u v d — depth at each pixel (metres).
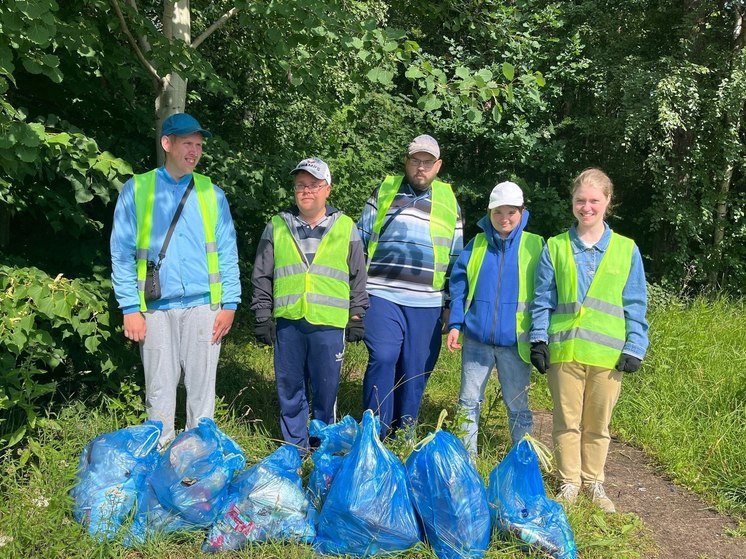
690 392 5.57
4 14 3.05
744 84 9.46
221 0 6.22
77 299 3.41
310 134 9.30
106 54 4.50
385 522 2.91
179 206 3.57
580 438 3.85
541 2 11.20
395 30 3.84
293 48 4.56
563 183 11.84
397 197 4.15
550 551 3.01
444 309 4.30
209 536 3.02
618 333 3.63
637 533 3.57
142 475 3.14
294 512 3.06
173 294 3.55
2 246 4.40
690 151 10.04
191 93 7.15
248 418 4.63
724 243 10.83
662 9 10.76
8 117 3.23
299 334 3.89
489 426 4.87
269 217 7.07
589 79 11.11
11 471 3.24
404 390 4.16
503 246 3.92
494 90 3.78
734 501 4.02
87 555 2.85
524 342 3.85
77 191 3.94
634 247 3.68
